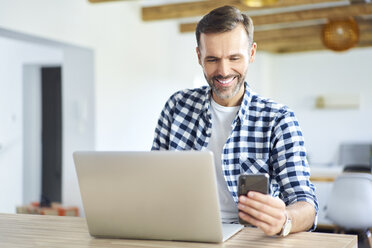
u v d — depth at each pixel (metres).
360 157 8.73
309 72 9.24
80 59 5.42
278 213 1.40
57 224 1.73
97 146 5.37
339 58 9.04
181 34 7.30
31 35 4.47
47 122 7.22
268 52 9.20
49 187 7.27
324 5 6.13
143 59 6.28
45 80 7.21
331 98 8.97
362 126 8.91
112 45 5.64
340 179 4.27
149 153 1.41
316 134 9.19
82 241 1.48
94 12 5.31
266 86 9.22
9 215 1.91
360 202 4.20
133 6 6.03
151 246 1.40
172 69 7.01
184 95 2.08
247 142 1.88
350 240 1.42
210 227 1.40
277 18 6.23
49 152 7.23
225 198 1.92
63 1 4.84
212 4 5.66
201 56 1.83
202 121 1.98
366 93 8.88
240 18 1.77
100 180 1.47
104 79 5.50
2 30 4.22
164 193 1.42
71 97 5.47
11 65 6.61
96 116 5.36
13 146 6.69
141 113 6.24
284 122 1.83
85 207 1.51
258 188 1.40
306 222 1.55
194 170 1.37
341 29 5.38
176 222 1.42
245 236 1.49
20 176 6.75
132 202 1.46
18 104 6.70
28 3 4.39
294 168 1.75
